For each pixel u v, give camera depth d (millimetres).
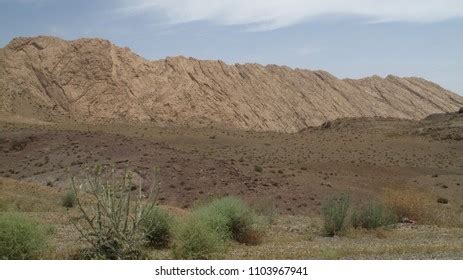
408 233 22141
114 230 12750
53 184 49250
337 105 182500
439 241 18953
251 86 170500
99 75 148750
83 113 138750
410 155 81375
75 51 155000
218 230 15773
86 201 27781
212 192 43656
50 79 145750
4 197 29484
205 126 139875
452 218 28766
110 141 64188
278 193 45094
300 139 96312
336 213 21594
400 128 112562
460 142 91438
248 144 88812
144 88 151500
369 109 192125
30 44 154500
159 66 162375
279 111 165125
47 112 134625
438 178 64812
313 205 42844
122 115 139875
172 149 59844
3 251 12406
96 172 13117
